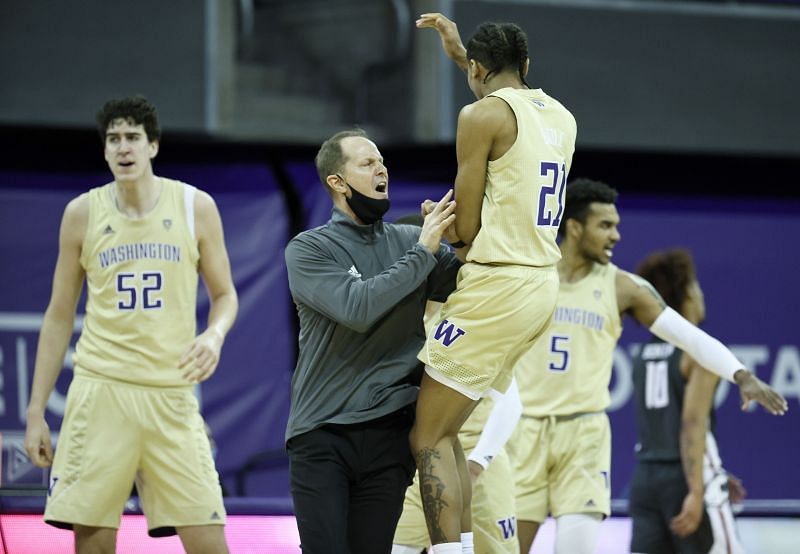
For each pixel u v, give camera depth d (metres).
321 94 33.53
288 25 34.16
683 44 29.77
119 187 14.94
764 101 30.17
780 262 30.58
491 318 12.56
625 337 28.97
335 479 12.72
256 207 28.69
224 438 27.38
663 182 31.61
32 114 26.77
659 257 22.14
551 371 18.14
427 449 12.73
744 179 32.12
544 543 19.31
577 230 18.52
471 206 12.75
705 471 19.69
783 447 29.41
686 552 19.91
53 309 15.23
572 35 29.20
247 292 28.11
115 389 14.56
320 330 13.13
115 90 27.14
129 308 14.72
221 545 14.73
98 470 14.39
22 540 16.36
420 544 15.76
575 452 17.94
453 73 28.92
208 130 27.62
